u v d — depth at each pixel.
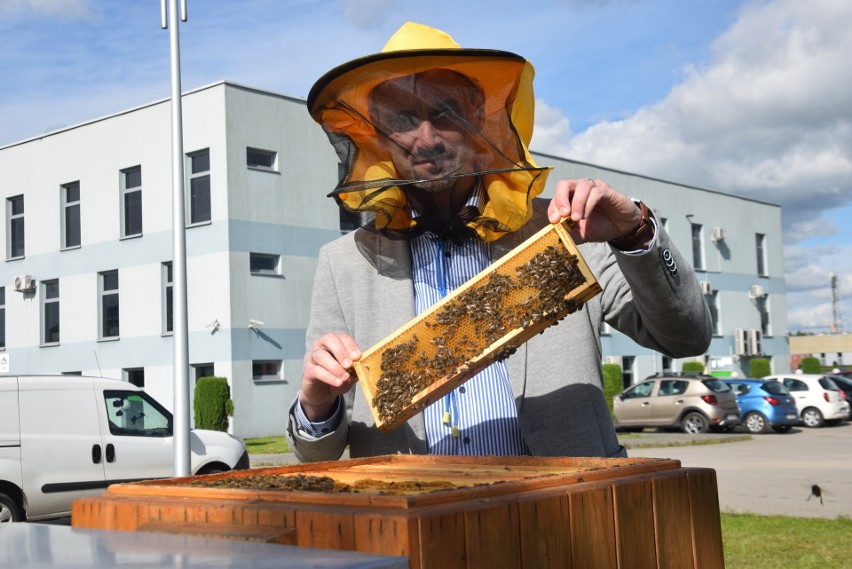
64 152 26.83
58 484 10.64
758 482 13.36
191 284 23.70
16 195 28.00
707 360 37.91
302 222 24.69
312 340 2.93
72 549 1.15
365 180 2.66
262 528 1.39
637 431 25.33
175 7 10.76
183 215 10.69
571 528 1.49
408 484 1.74
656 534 1.70
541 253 2.07
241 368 23.09
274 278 23.98
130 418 11.43
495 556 1.34
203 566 1.01
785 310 43.72
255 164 24.02
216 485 1.82
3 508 10.37
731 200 40.38
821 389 26.41
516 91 2.59
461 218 2.71
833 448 18.91
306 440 2.60
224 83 23.05
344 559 1.05
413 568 1.22
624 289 2.69
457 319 2.08
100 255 25.91
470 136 2.55
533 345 2.71
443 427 2.71
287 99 24.56
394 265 2.85
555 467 2.04
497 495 1.44
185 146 23.86
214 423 21.97
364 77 2.52
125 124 25.42
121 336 25.33
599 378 2.75
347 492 1.57
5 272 28.17
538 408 2.64
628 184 34.72
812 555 7.64
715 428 24.20
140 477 11.27
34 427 10.62
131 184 25.64
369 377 2.17
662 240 2.38
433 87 2.52
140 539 1.22
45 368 27.08
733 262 40.25
